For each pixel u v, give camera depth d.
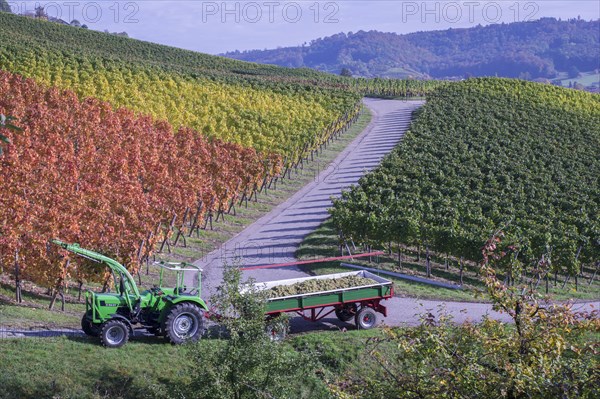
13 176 38.47
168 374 21.81
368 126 95.06
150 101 70.12
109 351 22.69
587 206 57.00
